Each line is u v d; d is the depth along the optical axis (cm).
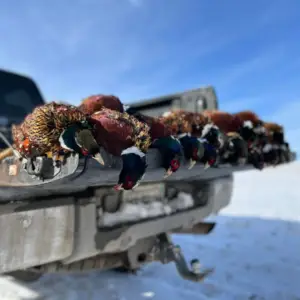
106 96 103
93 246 113
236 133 132
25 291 161
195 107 203
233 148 127
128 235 124
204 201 163
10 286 166
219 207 173
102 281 176
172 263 203
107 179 81
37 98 321
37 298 154
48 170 79
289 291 167
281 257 220
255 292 166
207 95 198
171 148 97
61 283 172
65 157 76
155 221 135
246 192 509
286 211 364
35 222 99
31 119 79
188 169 109
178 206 154
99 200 121
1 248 93
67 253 107
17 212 96
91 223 112
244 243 252
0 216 93
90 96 104
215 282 177
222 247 242
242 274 190
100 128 81
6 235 94
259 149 149
